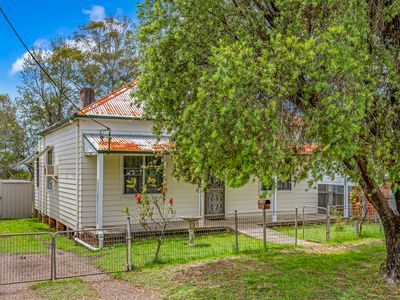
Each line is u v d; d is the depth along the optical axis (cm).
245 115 498
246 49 551
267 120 523
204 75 561
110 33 3447
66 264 989
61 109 3138
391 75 632
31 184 2275
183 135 649
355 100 523
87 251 1161
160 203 1459
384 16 658
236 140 501
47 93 3077
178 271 867
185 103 700
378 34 672
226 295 699
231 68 506
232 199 1612
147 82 720
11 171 3219
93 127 1419
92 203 1391
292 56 526
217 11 663
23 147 3170
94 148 1262
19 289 762
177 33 667
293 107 598
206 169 632
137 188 1447
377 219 1467
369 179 719
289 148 574
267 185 553
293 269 868
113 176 1410
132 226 1370
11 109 3253
